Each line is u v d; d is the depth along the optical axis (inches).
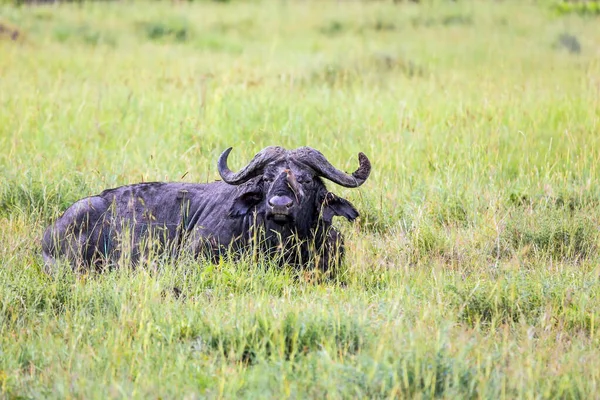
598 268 1159.6
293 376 864.3
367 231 1364.4
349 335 941.8
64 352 930.1
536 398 818.8
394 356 871.1
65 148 1689.2
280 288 1139.3
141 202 1322.6
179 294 1112.2
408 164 1579.7
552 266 1213.1
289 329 955.3
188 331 974.4
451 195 1445.6
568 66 2620.6
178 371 877.8
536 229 1307.8
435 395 838.5
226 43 3282.5
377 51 2824.8
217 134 1731.1
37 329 1003.9
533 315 1050.1
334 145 1649.9
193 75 2327.8
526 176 1523.1
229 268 1163.9
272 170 1192.8
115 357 902.4
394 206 1419.8
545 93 2058.3
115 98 2074.3
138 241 1293.1
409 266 1232.8
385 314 999.0
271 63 2588.6
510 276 1148.5
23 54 2780.5
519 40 3287.4
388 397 810.8
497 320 1034.1
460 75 2416.3
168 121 1866.4
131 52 2955.2
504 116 1840.6
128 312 1010.1
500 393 836.6
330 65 2438.5
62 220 1306.6
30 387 860.6
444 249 1293.1
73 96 2095.2
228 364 914.7
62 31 3314.5
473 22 3831.2
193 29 3590.1
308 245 1223.5
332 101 2001.7
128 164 1592.0
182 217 1304.1
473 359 884.6
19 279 1122.0
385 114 1879.9
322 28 3742.6
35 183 1451.8
